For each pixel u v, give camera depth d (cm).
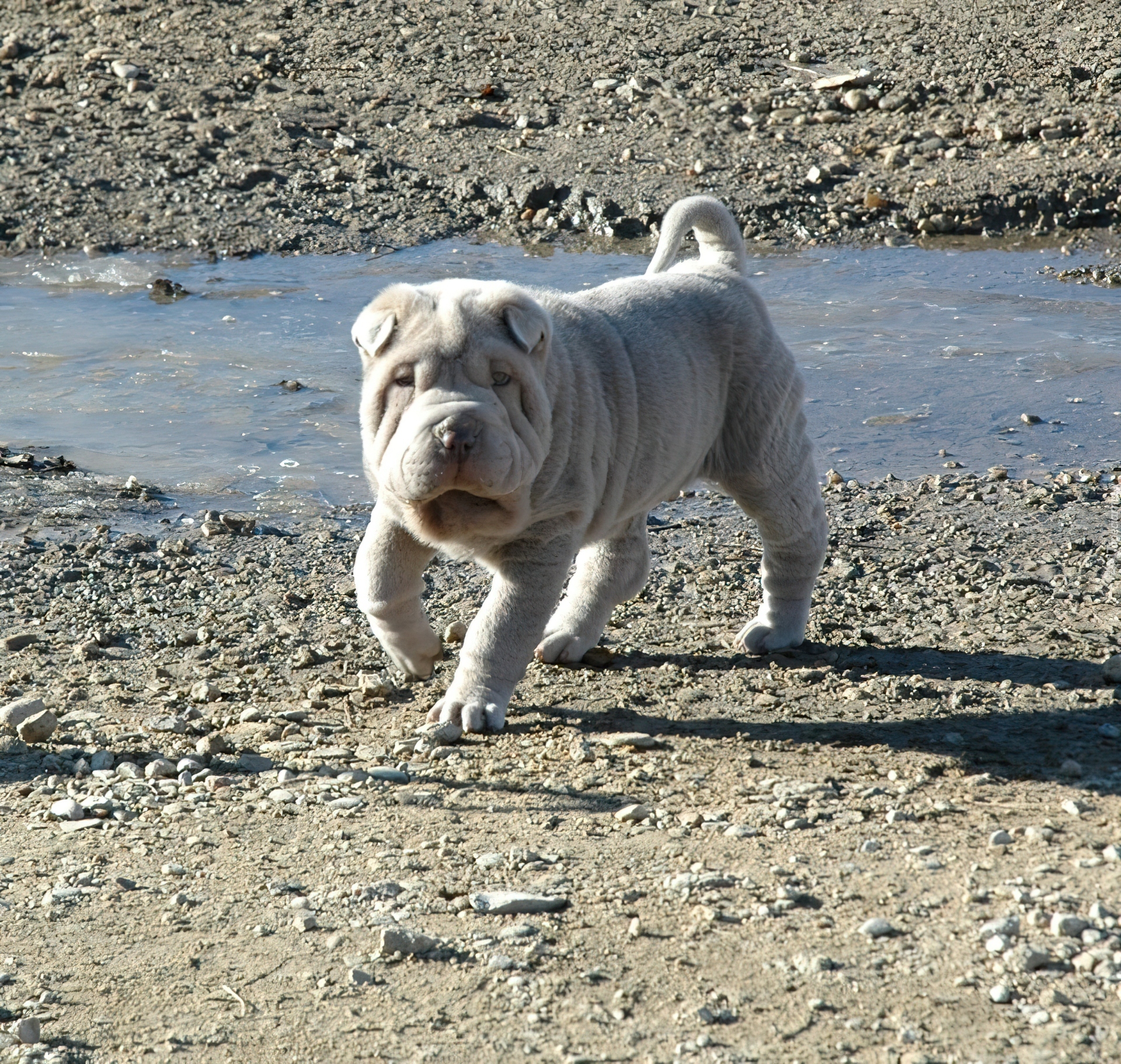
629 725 973
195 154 2777
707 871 726
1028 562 1319
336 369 1925
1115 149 2686
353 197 2673
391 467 853
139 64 3138
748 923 669
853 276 2361
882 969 621
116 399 1809
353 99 3030
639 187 2641
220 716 1002
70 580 1281
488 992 623
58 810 828
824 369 1938
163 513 1459
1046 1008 582
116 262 2414
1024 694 1015
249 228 2558
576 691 1041
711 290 1077
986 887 684
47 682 1065
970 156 2725
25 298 2253
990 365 1934
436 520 892
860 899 685
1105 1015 575
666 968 634
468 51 3206
